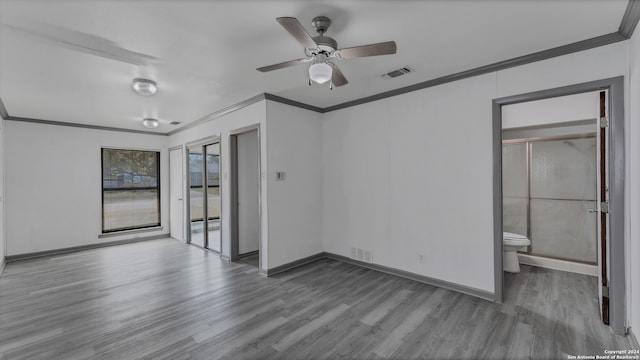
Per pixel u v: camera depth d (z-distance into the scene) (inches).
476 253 118.0
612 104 90.1
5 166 180.2
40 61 103.8
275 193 152.0
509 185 170.6
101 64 107.3
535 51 101.3
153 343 88.0
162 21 79.7
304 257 166.4
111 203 224.2
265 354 82.3
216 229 211.6
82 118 192.5
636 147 80.7
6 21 78.2
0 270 156.5
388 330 94.0
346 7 74.8
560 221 155.4
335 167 171.9
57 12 74.5
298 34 70.4
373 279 139.7
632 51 83.9
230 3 72.0
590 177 148.0
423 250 134.3
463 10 76.8
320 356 81.1
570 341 86.0
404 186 140.5
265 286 133.0
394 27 85.3
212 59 104.7
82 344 87.9
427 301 114.6
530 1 72.9
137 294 125.2
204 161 205.6
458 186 122.7
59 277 147.9
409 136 138.4
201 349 84.8
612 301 90.4
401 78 127.6
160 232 246.2
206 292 126.8
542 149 160.7
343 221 168.1
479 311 105.7
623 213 87.9
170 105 164.4
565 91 98.0
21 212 185.8
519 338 88.2
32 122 190.5
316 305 112.7
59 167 200.4
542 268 154.4
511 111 162.4
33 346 87.0
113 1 70.2
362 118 157.8
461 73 119.8
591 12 77.8
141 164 240.1
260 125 151.2
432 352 82.3
